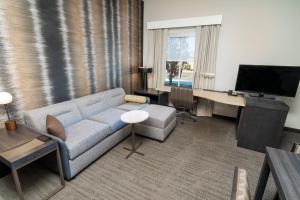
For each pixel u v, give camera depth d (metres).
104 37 3.33
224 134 3.20
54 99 2.63
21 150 1.61
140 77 4.53
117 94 3.53
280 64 3.20
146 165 2.31
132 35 4.06
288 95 2.87
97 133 2.29
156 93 3.96
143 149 2.69
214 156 2.52
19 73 2.17
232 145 2.82
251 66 3.04
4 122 2.00
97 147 2.33
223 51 3.61
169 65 4.29
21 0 2.07
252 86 3.12
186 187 1.95
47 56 2.45
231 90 3.50
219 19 3.41
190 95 3.41
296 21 2.93
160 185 1.97
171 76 4.34
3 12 1.94
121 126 2.79
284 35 3.06
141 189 1.92
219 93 3.60
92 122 2.59
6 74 2.05
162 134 2.81
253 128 2.62
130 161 2.39
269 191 1.91
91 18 3.01
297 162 1.17
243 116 2.64
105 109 3.18
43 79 2.44
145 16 4.30
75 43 2.80
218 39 3.56
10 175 2.13
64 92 2.77
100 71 3.38
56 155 1.93
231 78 3.66
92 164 2.33
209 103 3.95
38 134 1.88
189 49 3.96
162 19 4.09
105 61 3.45
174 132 3.27
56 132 1.97
